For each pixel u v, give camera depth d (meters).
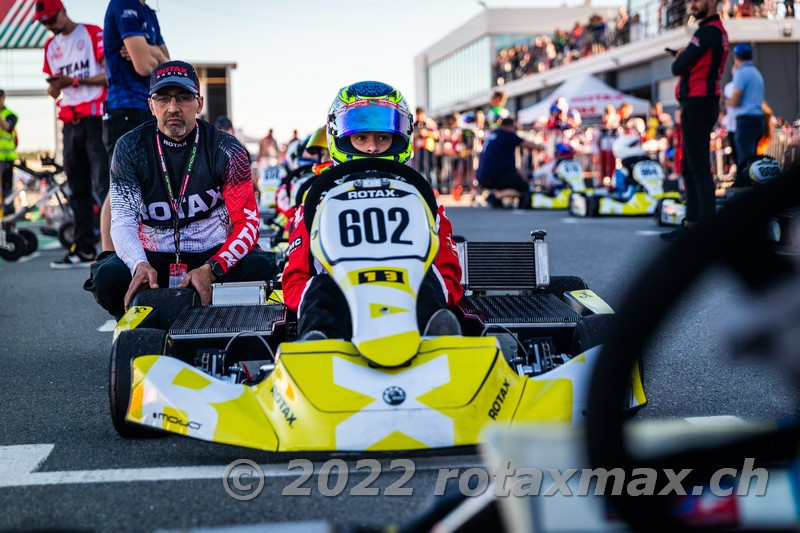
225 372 3.47
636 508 1.30
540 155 22.23
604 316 3.42
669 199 12.03
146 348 3.31
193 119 4.59
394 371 2.81
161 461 3.13
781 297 1.11
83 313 6.67
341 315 3.23
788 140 10.73
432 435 2.65
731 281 1.16
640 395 3.05
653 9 23.56
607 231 11.51
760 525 1.40
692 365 4.39
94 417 3.78
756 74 10.60
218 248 4.76
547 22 40.50
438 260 3.71
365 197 3.39
